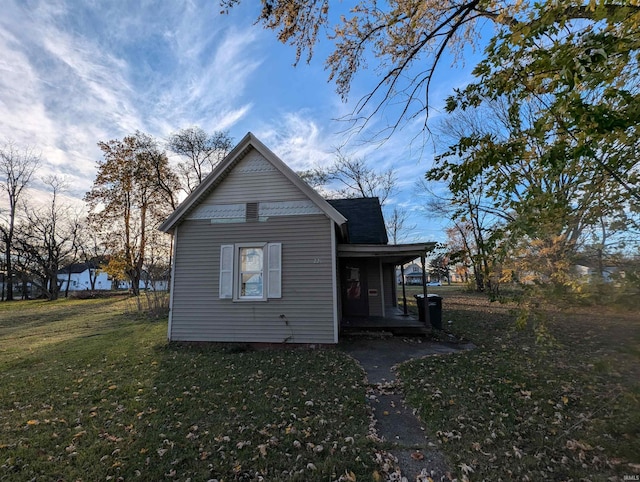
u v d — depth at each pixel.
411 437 3.96
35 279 35.22
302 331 8.88
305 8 6.31
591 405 4.40
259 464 3.42
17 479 3.25
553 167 2.48
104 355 8.26
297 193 9.41
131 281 25.92
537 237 2.65
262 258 9.36
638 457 3.04
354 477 3.17
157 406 4.96
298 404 4.93
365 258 12.70
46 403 5.21
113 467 3.42
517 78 2.51
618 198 2.49
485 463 3.33
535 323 2.85
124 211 25.77
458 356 7.52
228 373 6.58
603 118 1.97
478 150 3.05
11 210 32.16
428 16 6.19
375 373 6.54
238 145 9.55
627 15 1.87
